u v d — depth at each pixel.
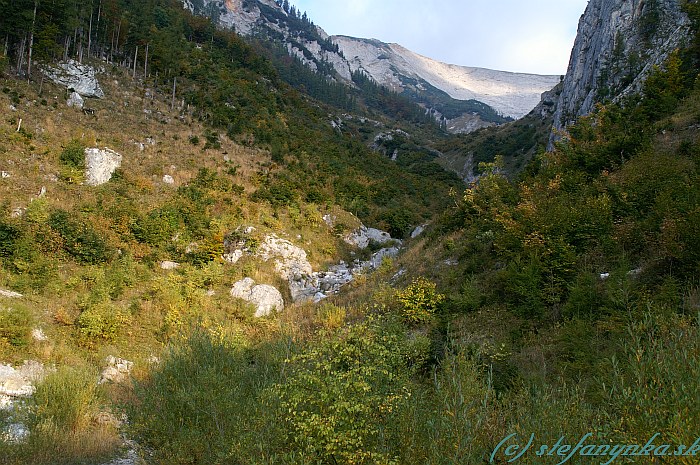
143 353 15.03
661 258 10.12
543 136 81.88
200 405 8.27
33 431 9.41
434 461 4.56
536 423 4.69
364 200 40.94
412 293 14.34
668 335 5.47
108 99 38.38
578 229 12.73
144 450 8.72
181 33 63.47
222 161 35.97
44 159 25.39
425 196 50.97
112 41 49.00
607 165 17.91
